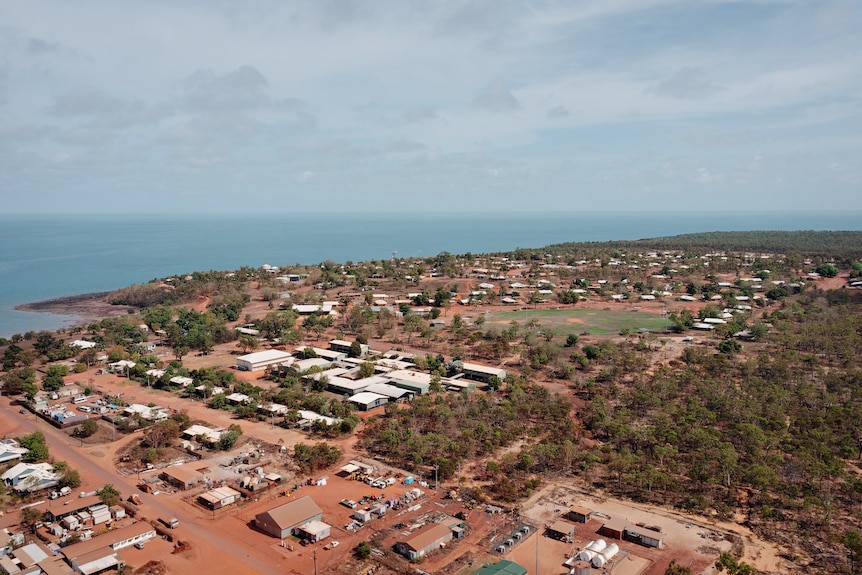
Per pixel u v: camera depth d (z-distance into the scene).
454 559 89.44
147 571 85.81
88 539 93.94
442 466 117.50
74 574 84.94
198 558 89.88
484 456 127.44
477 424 139.50
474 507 105.75
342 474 119.69
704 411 141.50
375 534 96.50
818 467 109.12
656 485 112.44
